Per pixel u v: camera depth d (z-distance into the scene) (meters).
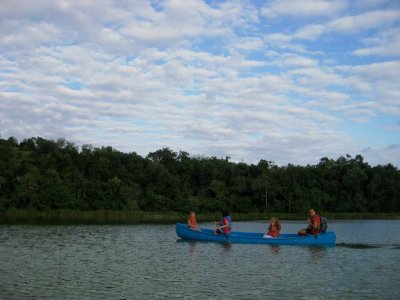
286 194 108.94
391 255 24.39
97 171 102.25
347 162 128.00
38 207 81.38
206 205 100.25
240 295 14.73
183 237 32.19
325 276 18.03
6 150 94.19
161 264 20.69
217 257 23.16
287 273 18.64
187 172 117.31
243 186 110.00
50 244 27.94
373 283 16.73
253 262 21.58
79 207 86.81
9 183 85.88
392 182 116.94
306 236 29.09
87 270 18.81
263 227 55.88
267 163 124.75
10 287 15.41
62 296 14.27
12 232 36.59
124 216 82.19
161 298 14.22
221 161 124.75
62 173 96.94
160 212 93.12
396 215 103.19
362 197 114.88
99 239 31.98
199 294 14.79
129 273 18.25
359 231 46.69
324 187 118.25
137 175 107.00
